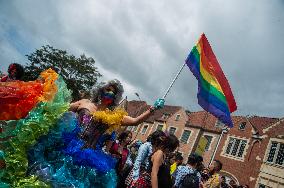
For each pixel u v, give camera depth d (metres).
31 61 44.66
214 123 40.88
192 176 5.29
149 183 4.55
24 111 3.31
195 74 6.16
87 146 3.78
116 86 4.16
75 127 3.63
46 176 3.19
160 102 4.21
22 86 3.42
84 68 45.97
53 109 3.40
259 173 31.78
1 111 3.23
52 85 3.59
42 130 3.30
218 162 7.82
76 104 4.06
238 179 33.16
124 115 4.08
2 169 3.07
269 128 33.16
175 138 4.64
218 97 6.38
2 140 3.18
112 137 4.14
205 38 6.18
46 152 3.44
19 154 3.16
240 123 36.50
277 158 31.25
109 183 3.62
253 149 33.66
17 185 3.04
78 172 3.46
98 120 3.89
